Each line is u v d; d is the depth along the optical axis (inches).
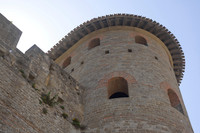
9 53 437.4
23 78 438.9
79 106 563.5
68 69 770.8
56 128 448.1
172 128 498.3
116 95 726.5
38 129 405.4
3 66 407.8
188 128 548.4
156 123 489.4
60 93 529.7
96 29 831.7
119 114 505.7
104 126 492.1
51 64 557.9
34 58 506.3
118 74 611.2
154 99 546.9
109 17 807.1
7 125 352.2
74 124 501.7
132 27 817.5
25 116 394.3
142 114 501.7
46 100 464.8
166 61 763.4
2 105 364.2
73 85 591.5
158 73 650.2
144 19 807.1
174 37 845.2
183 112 601.9
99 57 698.2
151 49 747.4
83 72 683.4
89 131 499.8
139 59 672.4
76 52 818.8
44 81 502.0
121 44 730.2
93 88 606.9
